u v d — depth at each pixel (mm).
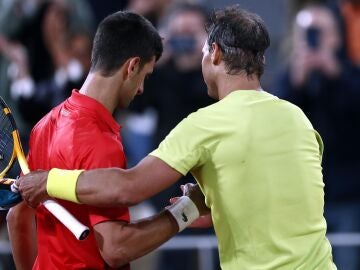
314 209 14539
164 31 27047
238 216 14227
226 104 14383
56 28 27797
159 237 14508
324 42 26938
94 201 14031
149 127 27656
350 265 24391
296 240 14297
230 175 14172
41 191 14336
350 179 26766
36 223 15688
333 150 26828
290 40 28031
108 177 14016
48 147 14883
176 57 26672
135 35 14891
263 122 14328
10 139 15758
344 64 26984
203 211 15023
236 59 14547
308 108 26984
